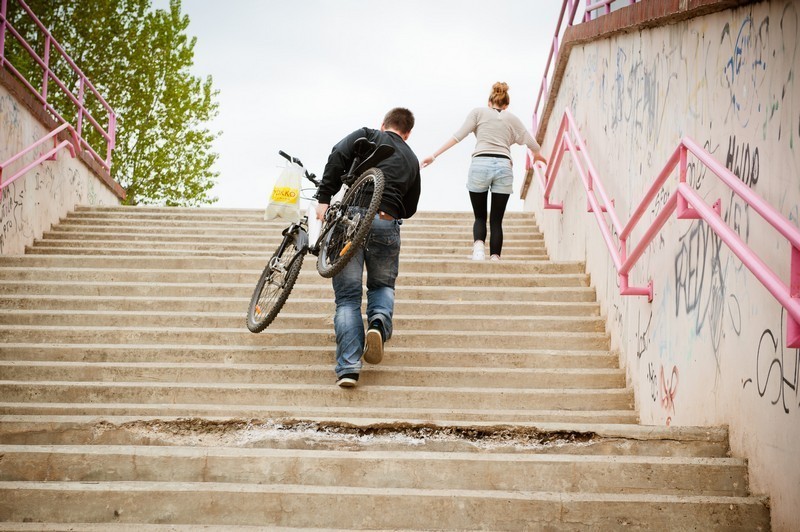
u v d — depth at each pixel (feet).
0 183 25.14
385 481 11.78
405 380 16.79
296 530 10.64
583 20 24.43
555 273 22.63
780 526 10.42
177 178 64.75
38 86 57.72
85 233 29.45
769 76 11.18
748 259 9.86
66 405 15.29
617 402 16.52
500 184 25.04
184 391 15.99
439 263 22.79
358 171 16.61
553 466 11.75
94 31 60.85
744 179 11.84
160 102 63.93
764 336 10.92
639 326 16.44
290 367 16.87
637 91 17.85
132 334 18.35
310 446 12.59
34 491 10.99
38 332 18.30
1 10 29.53
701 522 10.81
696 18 14.21
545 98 33.88
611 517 10.91
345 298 16.44
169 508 11.02
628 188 18.28
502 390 16.30
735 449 11.90
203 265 23.35
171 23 64.28
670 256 14.83
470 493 11.18
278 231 29.99
